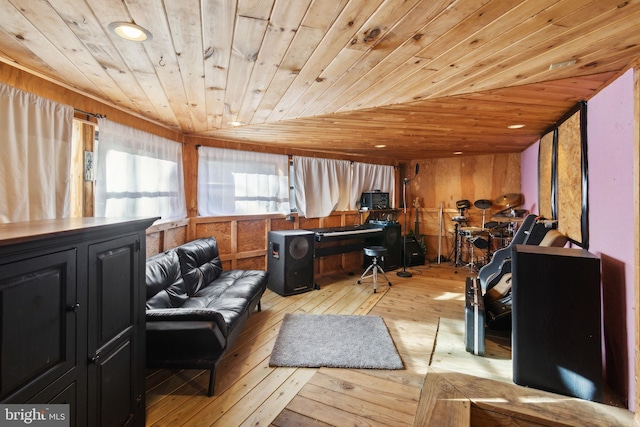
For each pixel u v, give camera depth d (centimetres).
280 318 332
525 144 452
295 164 491
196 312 198
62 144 206
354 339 280
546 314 191
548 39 143
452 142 435
